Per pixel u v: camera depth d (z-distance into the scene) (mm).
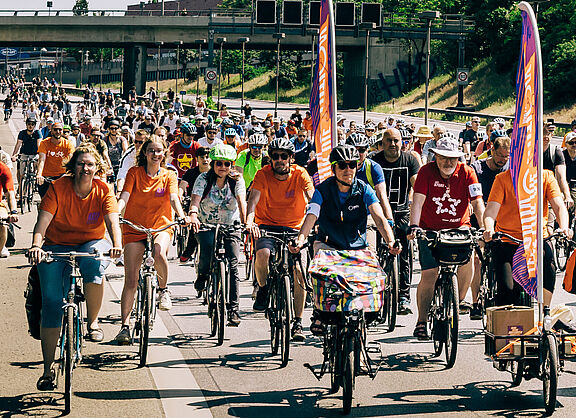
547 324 7273
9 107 69625
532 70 8047
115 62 161125
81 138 22688
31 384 7680
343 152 7609
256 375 8156
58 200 7863
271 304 9047
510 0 84062
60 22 89438
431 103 83188
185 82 141250
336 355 7246
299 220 9664
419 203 9023
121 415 6863
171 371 8242
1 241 13055
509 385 7887
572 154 15609
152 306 8602
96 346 9156
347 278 7094
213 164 9992
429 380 8039
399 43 94812
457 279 9219
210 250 9891
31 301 7621
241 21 83750
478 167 10602
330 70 12641
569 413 7027
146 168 9242
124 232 9164
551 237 8328
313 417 6895
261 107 91562
